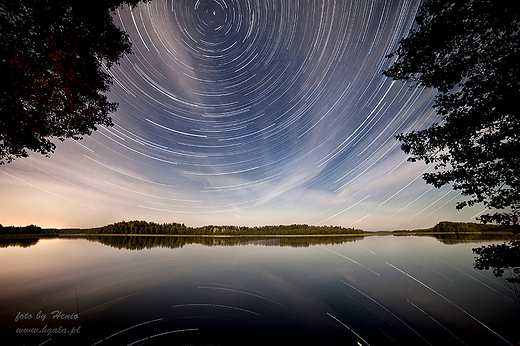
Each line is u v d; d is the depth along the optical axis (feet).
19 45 13.58
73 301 24.79
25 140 16.02
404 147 14.75
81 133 19.10
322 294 28.45
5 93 13.89
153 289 29.76
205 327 18.57
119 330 17.75
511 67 10.61
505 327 18.71
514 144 10.95
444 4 11.96
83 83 16.93
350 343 16.29
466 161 12.72
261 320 20.10
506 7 10.11
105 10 16.03
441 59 12.91
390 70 14.47
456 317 21.11
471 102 12.16
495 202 11.91
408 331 18.47
